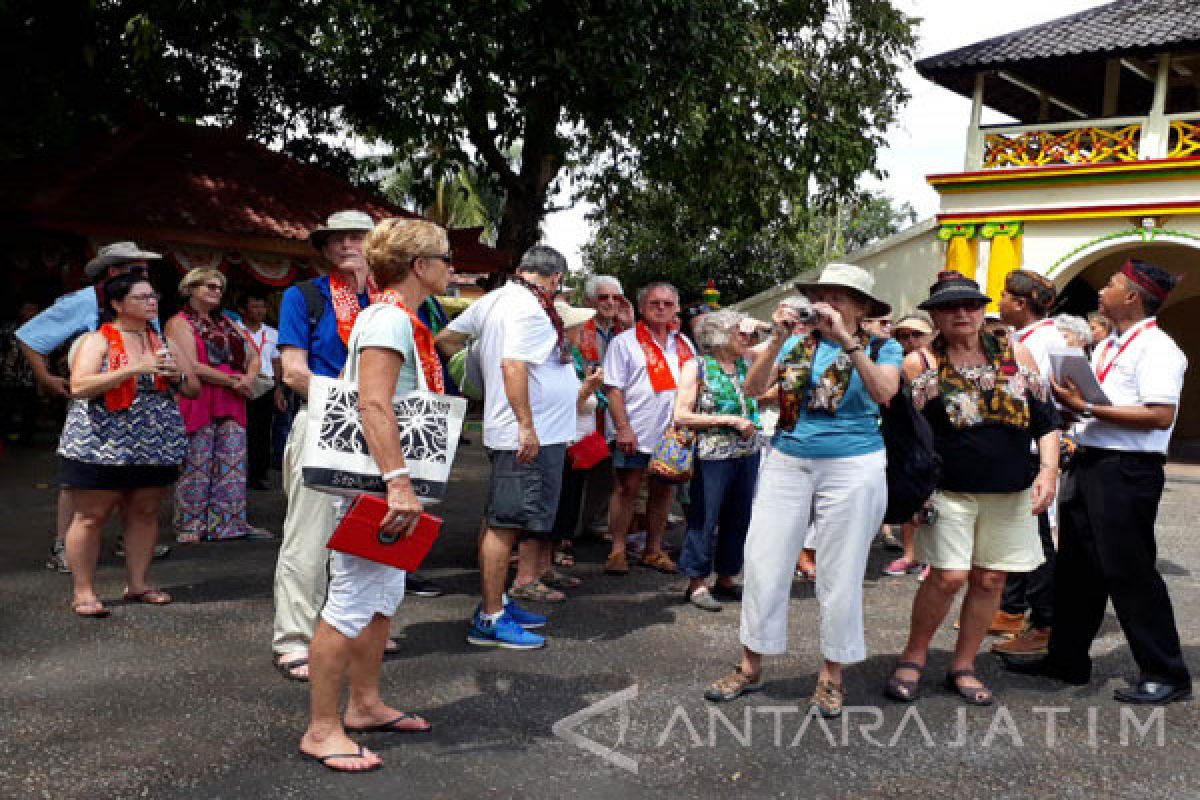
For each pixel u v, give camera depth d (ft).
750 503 17.60
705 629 15.90
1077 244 45.83
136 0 37.81
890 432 12.09
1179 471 46.16
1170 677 12.96
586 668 13.67
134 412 15.01
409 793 9.57
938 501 12.39
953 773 10.52
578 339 19.89
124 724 11.12
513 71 37.96
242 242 35.58
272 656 13.66
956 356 12.48
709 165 48.16
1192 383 66.39
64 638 14.15
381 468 9.48
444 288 10.41
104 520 15.30
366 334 9.55
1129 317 13.46
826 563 12.01
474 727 11.34
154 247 34.55
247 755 10.35
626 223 59.52
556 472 14.67
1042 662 13.98
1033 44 47.83
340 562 10.06
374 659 10.91
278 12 32.19
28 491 26.96
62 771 9.86
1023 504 12.42
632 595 18.03
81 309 18.39
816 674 13.67
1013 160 48.03
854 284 11.67
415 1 33.42
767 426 19.34
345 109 47.62
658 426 19.58
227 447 21.35
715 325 17.17
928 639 12.82
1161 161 43.29
